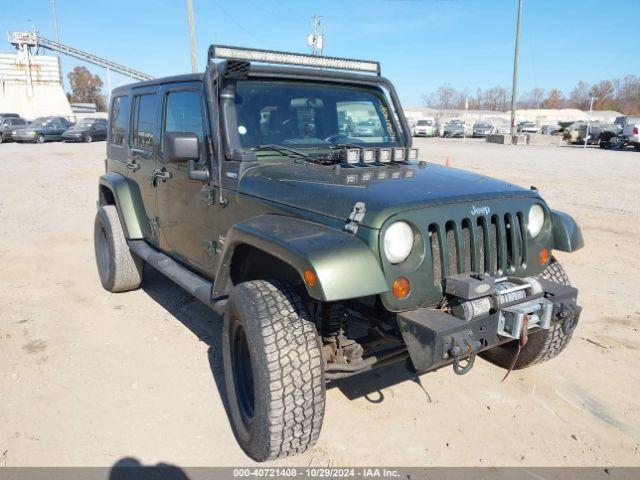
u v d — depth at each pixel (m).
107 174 5.79
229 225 3.61
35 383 3.80
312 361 2.74
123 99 5.54
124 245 5.36
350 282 2.53
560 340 3.78
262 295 2.87
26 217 9.40
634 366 4.17
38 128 28.98
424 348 2.62
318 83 4.05
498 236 3.11
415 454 3.12
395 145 4.39
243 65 3.50
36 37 46.88
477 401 3.67
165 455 3.08
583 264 6.84
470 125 56.09
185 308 5.22
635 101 95.25
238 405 3.11
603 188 12.77
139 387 3.78
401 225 2.72
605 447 3.21
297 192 3.12
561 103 111.69
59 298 5.47
